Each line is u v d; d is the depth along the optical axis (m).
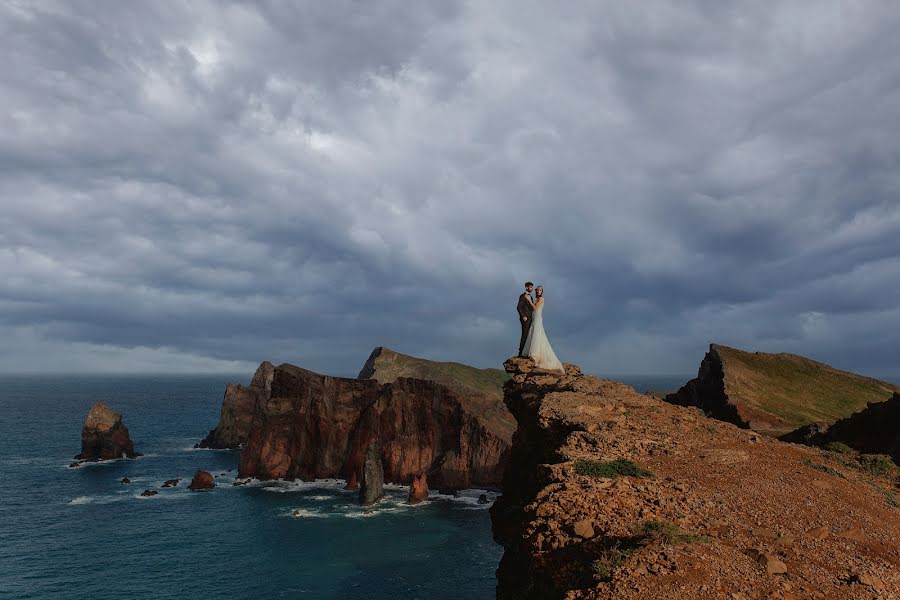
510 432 119.19
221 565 70.38
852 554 13.08
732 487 17.19
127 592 62.09
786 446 24.58
